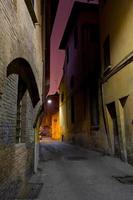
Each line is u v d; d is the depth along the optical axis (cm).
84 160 1161
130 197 555
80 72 1944
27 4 586
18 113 648
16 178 515
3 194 392
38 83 866
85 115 1773
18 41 478
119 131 1074
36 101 885
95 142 1518
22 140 661
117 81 1100
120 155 1081
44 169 923
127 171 857
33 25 702
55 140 3222
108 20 1247
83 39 1869
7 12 391
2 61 361
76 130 2108
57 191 604
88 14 1916
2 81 365
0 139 387
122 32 1030
